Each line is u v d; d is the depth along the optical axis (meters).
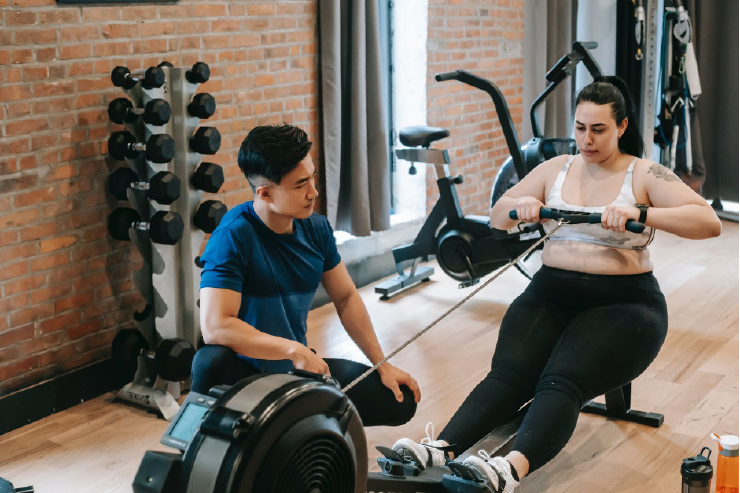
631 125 2.36
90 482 2.45
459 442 2.10
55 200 2.90
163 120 2.79
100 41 2.97
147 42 3.15
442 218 4.09
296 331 2.09
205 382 1.93
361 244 4.36
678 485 2.35
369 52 4.09
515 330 2.34
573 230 2.38
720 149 6.36
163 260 2.93
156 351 2.84
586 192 2.36
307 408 1.40
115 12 3.01
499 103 3.78
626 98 2.35
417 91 4.62
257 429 1.34
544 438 2.03
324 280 2.19
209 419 1.38
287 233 2.03
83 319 3.05
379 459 2.02
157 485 1.38
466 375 3.21
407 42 4.59
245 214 2.01
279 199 1.91
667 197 2.24
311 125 4.03
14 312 2.82
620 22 5.67
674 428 2.72
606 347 2.18
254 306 2.01
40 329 2.91
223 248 1.96
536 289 2.43
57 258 2.94
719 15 6.14
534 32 5.31
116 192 3.00
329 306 4.11
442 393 3.04
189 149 2.94
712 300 4.07
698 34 6.10
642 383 3.10
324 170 4.12
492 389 2.21
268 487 1.35
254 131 1.91
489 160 5.17
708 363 3.29
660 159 5.90
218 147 2.96
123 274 3.18
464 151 4.95
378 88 4.13
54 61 2.83
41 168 2.84
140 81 2.86
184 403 1.49
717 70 6.23
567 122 5.49
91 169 3.00
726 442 2.19
